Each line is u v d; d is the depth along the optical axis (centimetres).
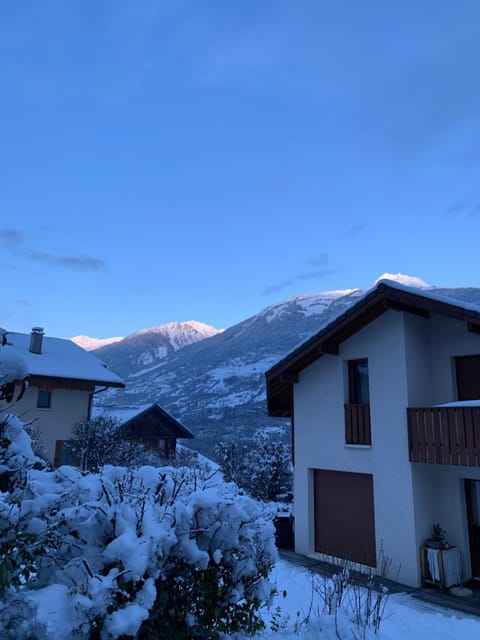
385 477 1102
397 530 1059
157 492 464
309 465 1291
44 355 2681
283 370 1315
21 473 381
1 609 320
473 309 969
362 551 1156
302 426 1327
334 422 1246
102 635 328
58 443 2428
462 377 1116
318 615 650
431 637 693
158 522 402
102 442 2281
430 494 1076
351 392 1246
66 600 342
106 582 342
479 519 1040
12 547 345
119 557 361
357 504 1187
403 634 687
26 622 321
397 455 1086
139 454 2517
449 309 1006
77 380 2495
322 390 1289
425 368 1138
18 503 374
